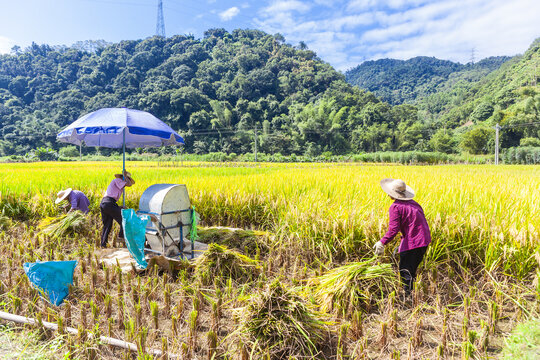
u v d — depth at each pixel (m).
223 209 8.38
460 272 4.84
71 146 94.44
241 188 9.12
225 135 107.38
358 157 65.56
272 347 3.02
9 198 9.11
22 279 4.30
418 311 3.79
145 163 51.34
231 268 4.84
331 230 5.51
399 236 4.98
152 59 159.75
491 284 4.25
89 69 145.75
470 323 3.60
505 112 94.94
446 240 4.87
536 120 83.50
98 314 3.73
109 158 78.50
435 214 5.54
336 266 5.19
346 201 6.95
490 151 81.00
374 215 5.49
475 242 4.92
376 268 4.15
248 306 3.32
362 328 3.45
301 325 3.14
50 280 4.16
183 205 5.41
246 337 3.13
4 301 4.05
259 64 162.25
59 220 7.52
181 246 5.35
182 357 2.94
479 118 110.62
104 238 6.39
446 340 3.16
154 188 5.41
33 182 11.45
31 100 133.50
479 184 9.69
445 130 105.19
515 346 3.03
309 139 104.56
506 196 7.04
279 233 6.05
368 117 111.38
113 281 4.71
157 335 3.41
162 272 5.06
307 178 11.29
